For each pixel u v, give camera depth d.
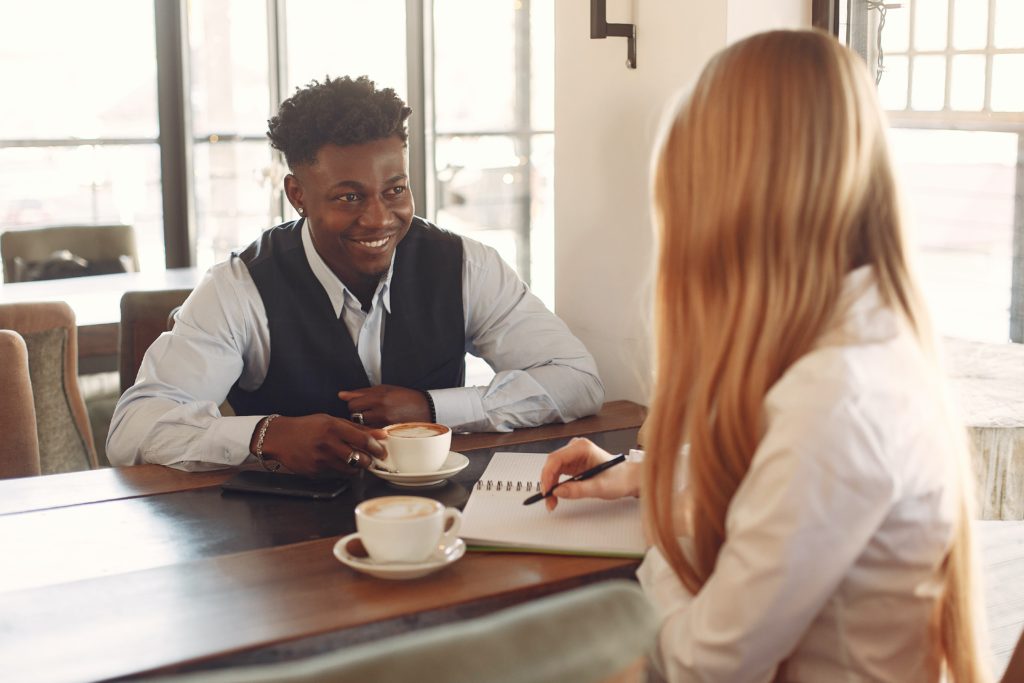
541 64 3.72
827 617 0.92
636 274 1.98
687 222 0.97
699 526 0.98
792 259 0.91
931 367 0.94
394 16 4.23
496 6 3.85
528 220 3.88
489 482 1.39
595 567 1.12
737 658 0.88
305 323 1.76
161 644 0.94
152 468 1.53
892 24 1.77
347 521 1.28
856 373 0.86
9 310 2.17
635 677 0.58
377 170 1.64
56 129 4.89
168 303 2.27
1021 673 0.98
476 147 4.04
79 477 1.48
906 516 0.89
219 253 5.16
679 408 1.00
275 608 1.02
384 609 1.01
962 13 1.68
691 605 0.94
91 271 3.86
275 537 1.22
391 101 1.67
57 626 0.98
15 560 1.16
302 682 0.50
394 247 1.72
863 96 0.93
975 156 1.70
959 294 1.77
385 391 1.64
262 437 1.46
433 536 1.09
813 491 0.84
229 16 4.92
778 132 0.91
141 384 1.64
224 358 1.71
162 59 4.98
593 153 2.07
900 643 0.92
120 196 5.05
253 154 5.02
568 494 1.25
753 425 0.92
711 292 0.95
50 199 4.93
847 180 0.91
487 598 1.04
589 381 1.82
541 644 0.54
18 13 4.73
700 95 0.96
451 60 4.07
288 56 4.80
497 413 1.70
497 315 1.91
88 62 4.88
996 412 1.73
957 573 0.96
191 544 1.21
